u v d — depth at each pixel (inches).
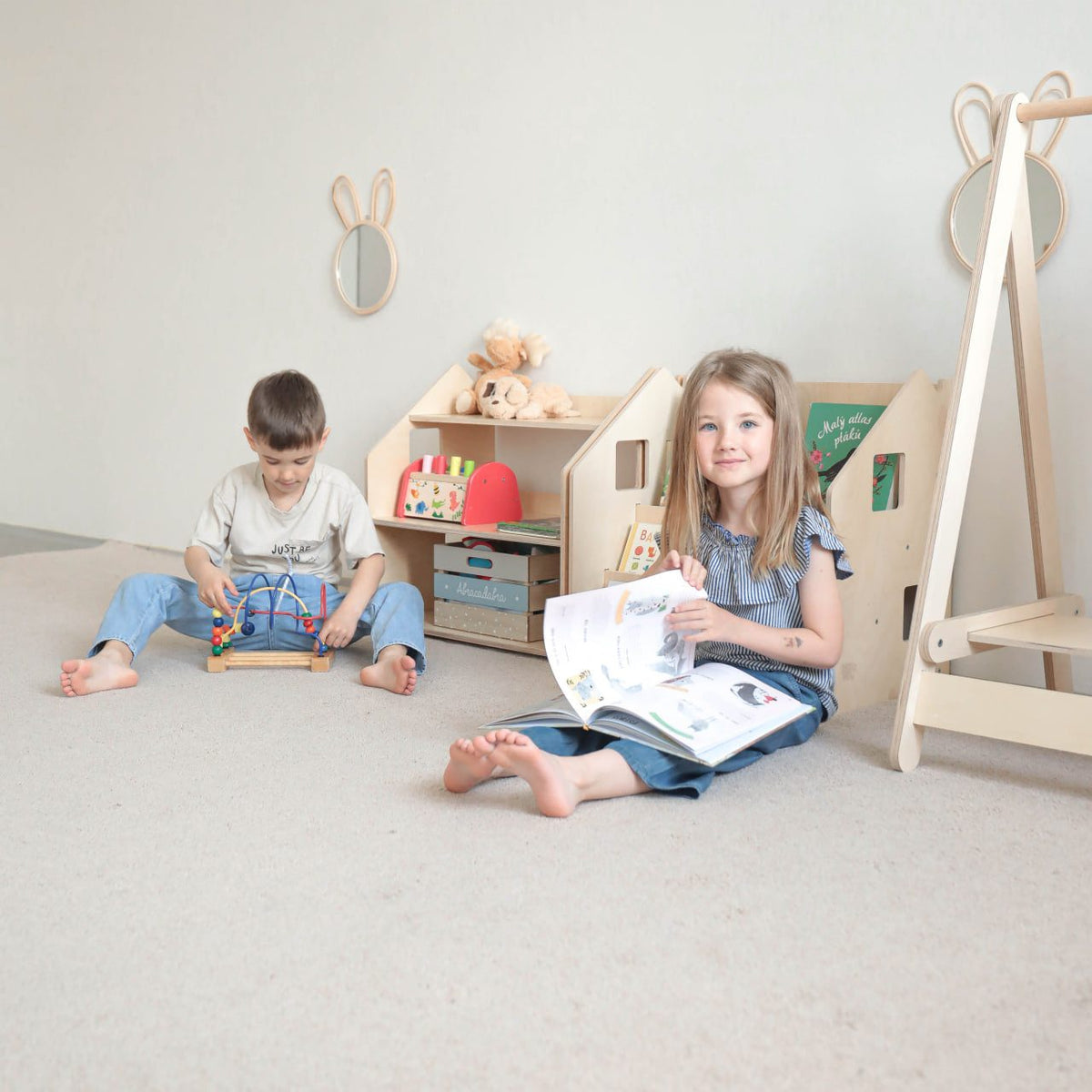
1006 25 67.0
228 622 74.2
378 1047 31.7
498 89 90.7
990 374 69.7
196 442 118.4
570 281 88.3
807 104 75.2
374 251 100.4
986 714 52.8
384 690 68.4
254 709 64.0
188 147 114.3
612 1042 32.0
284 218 107.3
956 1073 30.8
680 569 55.7
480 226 93.3
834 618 56.7
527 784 52.3
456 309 95.7
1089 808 50.1
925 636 54.0
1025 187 60.4
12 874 42.6
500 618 80.4
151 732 59.7
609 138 84.9
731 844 45.5
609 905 40.2
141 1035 32.3
